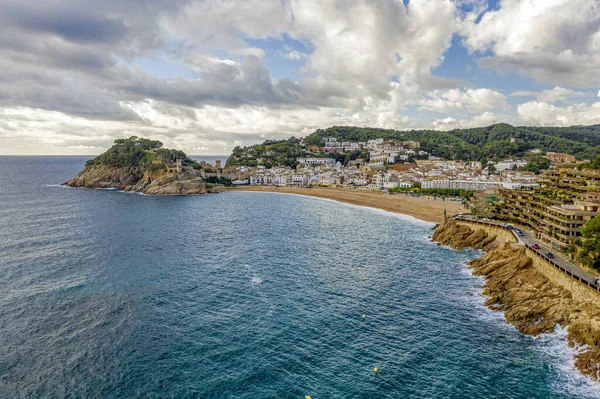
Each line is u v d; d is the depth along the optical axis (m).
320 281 101.19
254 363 63.47
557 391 57.62
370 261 120.25
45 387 57.31
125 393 56.28
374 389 57.41
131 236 146.12
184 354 65.88
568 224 102.50
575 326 70.31
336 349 68.00
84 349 67.06
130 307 83.19
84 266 108.69
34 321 76.31
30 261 111.94
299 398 55.41
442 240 146.75
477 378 60.38
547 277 92.12
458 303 87.88
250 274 105.38
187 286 95.56
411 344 70.00
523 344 70.12
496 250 114.75
